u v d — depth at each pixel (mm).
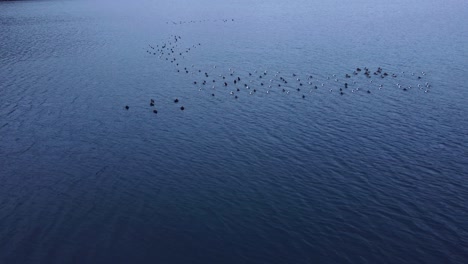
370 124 46250
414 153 39438
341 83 60500
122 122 48562
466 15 117562
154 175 36969
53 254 27547
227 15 132750
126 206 32625
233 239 28781
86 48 87938
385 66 68500
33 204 33000
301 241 28375
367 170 36750
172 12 142250
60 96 57719
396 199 32531
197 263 26812
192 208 32188
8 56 82000
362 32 97812
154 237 29125
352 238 28484
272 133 44719
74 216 31453
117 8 155750
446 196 32750
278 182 35312
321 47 83438
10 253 27609
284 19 121875
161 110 51969
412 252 27125
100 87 61469
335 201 32469
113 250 27906
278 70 67688
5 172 37844
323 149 40812
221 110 51594
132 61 76250
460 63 68688
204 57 77750
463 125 45188
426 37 89562
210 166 38250
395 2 153875
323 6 149375
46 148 42406
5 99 56656
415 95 54875
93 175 37188
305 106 52219
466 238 28188
